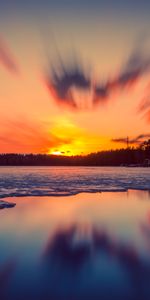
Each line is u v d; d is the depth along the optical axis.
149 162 137.62
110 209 13.66
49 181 29.97
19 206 14.11
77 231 9.27
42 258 6.59
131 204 15.27
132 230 9.45
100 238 8.39
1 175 43.38
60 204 14.97
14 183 26.77
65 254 6.88
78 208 13.84
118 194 19.55
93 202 15.87
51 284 5.18
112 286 5.10
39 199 16.66
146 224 10.43
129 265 6.14
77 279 5.39
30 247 7.46
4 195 17.52
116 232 9.16
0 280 5.34
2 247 7.46
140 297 4.70
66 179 33.69
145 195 19.05
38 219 11.11
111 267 6.02
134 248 7.43
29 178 35.19
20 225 10.06
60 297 4.71
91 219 11.24
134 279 5.38
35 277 5.49
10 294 4.80
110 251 7.12
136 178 37.00
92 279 5.41
